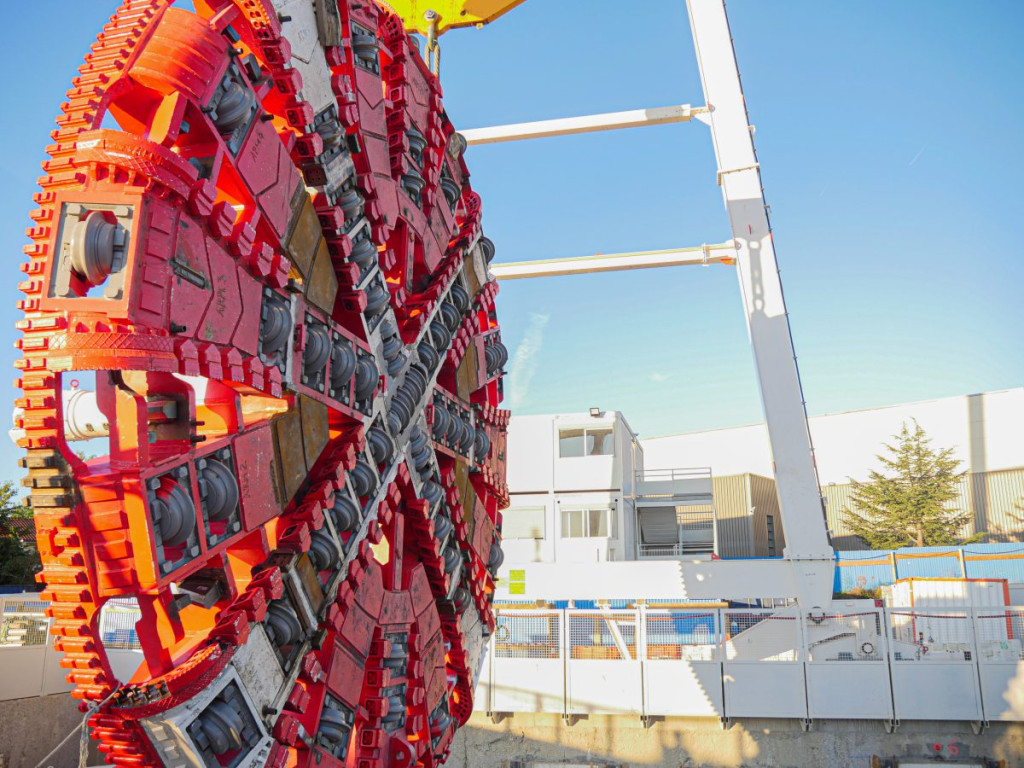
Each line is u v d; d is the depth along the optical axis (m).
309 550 9.97
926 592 33.31
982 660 25.03
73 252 7.20
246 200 9.12
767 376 26.73
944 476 73.44
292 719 9.46
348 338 11.11
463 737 27.03
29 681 17.30
